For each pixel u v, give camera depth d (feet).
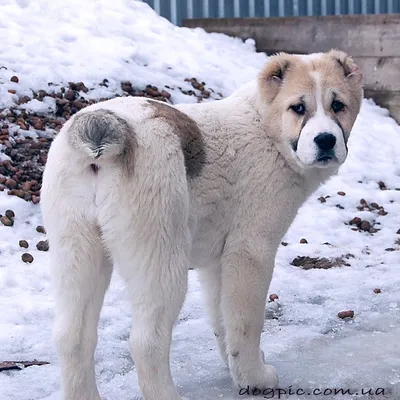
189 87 44.70
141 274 17.40
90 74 41.68
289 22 51.60
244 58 51.08
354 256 31.89
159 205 17.30
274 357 22.44
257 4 56.65
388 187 39.91
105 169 17.10
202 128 19.45
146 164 17.24
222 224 19.81
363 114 46.91
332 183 39.22
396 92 47.55
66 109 38.73
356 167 41.01
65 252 17.34
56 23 46.19
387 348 23.02
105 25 47.70
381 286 28.35
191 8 55.62
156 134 17.58
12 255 29.07
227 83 46.75
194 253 19.81
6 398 19.49
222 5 55.93
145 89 42.47
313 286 28.37
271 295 26.89
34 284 27.17
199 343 23.41
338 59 20.22
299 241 33.24
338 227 34.91
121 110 17.71
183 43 49.67
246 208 19.81
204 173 19.13
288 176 20.10
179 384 20.71
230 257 19.85
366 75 48.62
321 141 18.67
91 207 17.17
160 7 55.11
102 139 16.57
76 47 44.42
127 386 20.31
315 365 21.83
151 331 17.42
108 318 24.88
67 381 17.51
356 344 23.47
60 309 17.58
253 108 20.35
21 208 32.14
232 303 19.81
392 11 58.29
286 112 19.58
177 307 17.79
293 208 20.45
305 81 19.49
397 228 35.12
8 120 36.73
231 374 20.36
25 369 21.27
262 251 19.80
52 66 41.27
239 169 19.79
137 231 17.22
